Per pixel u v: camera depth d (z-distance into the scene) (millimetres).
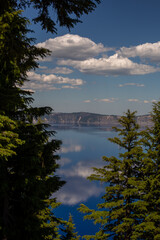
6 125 5367
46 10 4996
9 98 5270
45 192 7902
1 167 5672
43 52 6000
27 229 5859
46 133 6781
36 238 6125
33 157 6156
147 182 12547
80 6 4711
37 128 6621
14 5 5086
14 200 6207
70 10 4863
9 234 5527
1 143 5164
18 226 5922
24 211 6215
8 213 5828
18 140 5426
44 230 7203
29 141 6633
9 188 6020
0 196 5629
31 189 6496
